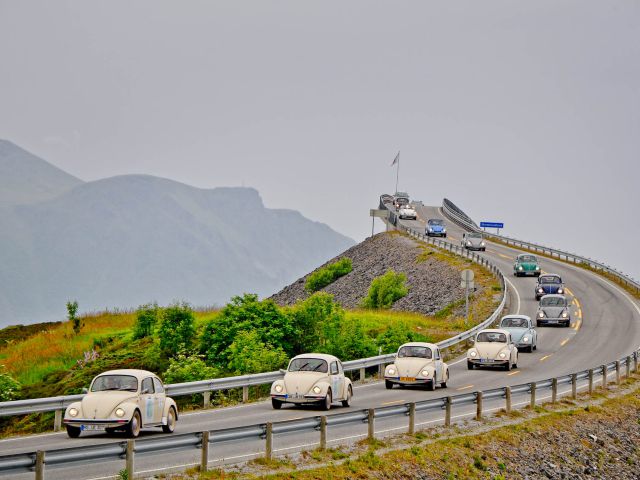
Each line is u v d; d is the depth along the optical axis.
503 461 32.97
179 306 62.91
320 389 38.09
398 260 143.50
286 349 60.03
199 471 23.89
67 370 62.56
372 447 29.94
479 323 82.12
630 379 57.50
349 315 87.06
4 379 51.59
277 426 26.39
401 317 89.38
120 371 30.28
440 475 29.14
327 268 156.88
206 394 42.50
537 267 116.06
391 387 48.28
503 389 40.22
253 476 23.95
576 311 92.56
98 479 22.84
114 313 97.12
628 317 88.69
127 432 29.00
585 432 40.91
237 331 58.94
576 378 47.91
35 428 46.53
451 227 192.38
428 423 36.16
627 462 38.78
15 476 23.36
